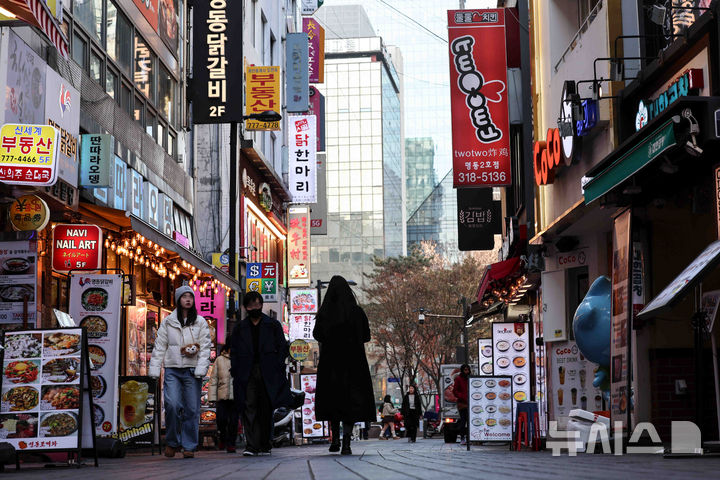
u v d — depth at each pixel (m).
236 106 46.16
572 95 24.77
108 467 15.67
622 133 24.34
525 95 38.75
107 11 32.75
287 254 80.12
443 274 110.62
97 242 25.45
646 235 20.72
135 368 34.25
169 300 43.44
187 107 46.47
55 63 26.16
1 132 21.27
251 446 19.78
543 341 35.78
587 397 31.34
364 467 12.23
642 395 21.14
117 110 33.09
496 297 44.25
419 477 9.27
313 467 12.66
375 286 116.88
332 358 19.19
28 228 22.30
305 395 44.16
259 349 19.80
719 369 19.44
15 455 15.29
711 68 18.55
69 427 15.51
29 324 21.47
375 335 113.69
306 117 74.81
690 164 19.03
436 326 108.19
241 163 61.12
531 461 13.45
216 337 43.59
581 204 25.92
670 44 20.81
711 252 15.21
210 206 55.66
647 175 19.77
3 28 21.83
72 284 23.02
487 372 50.03
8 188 21.70
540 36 34.41
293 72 70.75
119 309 22.92
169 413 19.78
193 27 47.03
